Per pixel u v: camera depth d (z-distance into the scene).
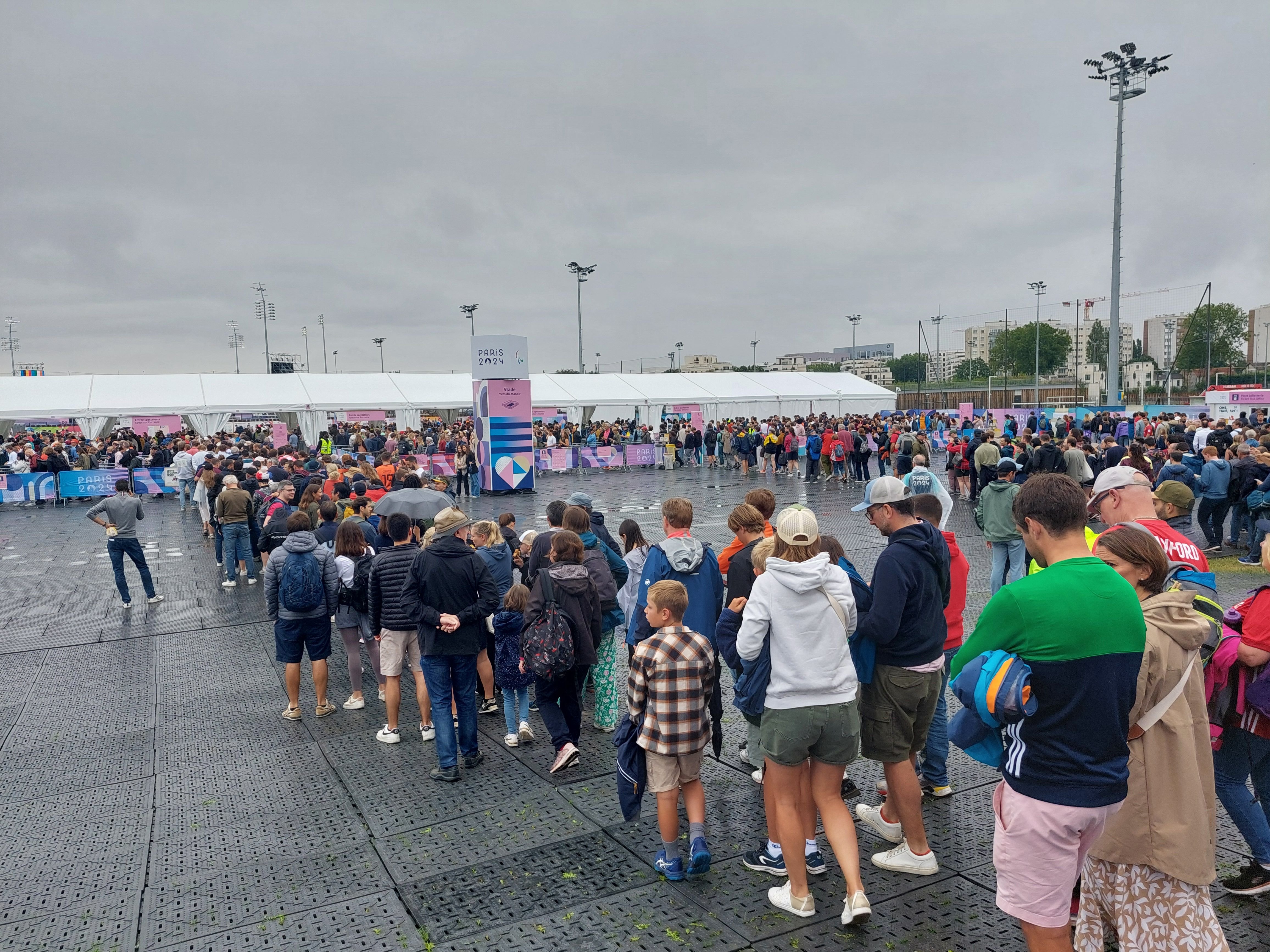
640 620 4.44
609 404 36.41
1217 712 3.11
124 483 9.89
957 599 4.30
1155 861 2.43
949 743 5.16
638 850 3.93
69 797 4.76
